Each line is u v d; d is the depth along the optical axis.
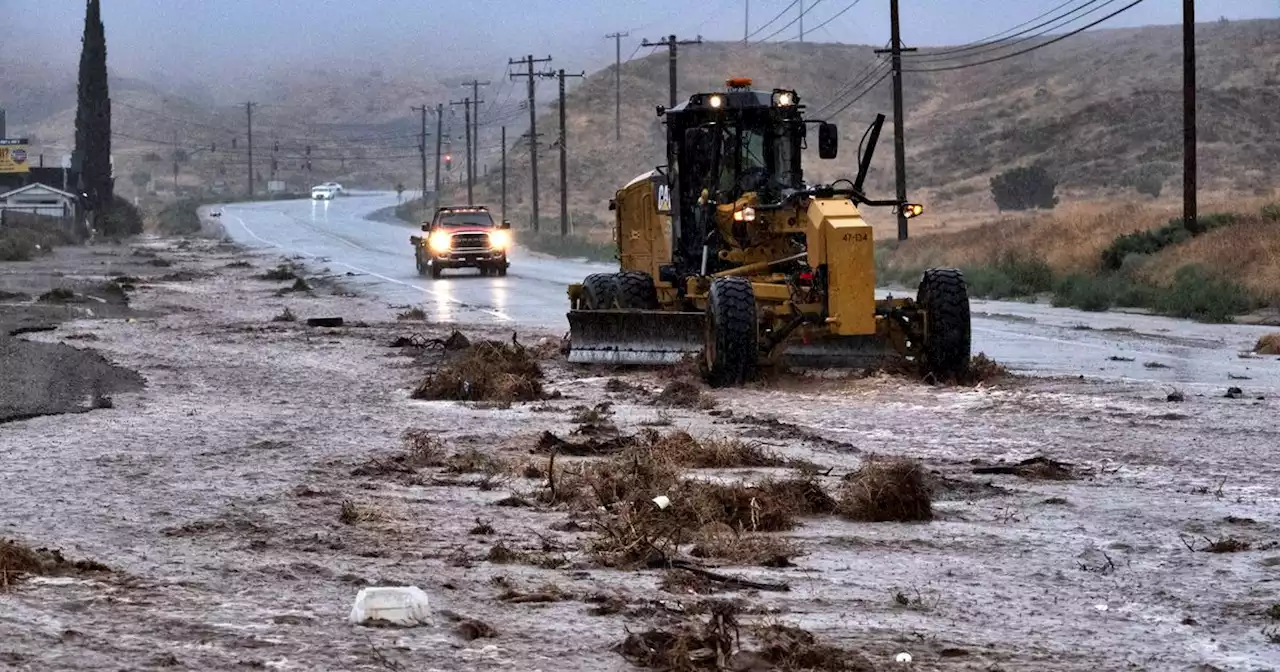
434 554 18.08
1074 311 71.81
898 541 19.50
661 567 17.58
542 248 165.62
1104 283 77.31
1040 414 32.38
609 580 16.67
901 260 113.19
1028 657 13.52
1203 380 39.84
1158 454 26.91
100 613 14.32
